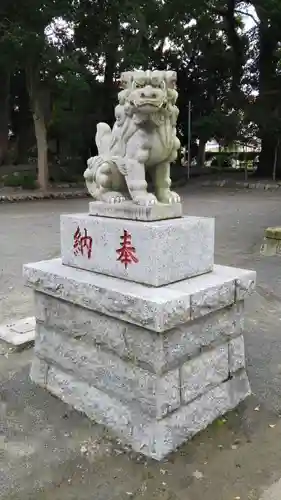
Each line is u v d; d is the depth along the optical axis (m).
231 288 2.98
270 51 21.95
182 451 2.78
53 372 3.38
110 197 3.13
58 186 20.61
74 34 17.83
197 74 23.80
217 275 3.07
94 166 3.28
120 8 16.45
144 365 2.69
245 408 3.25
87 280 2.94
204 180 23.45
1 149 21.77
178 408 2.81
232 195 18.88
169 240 2.78
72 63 16.03
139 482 2.52
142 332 2.67
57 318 3.24
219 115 21.28
